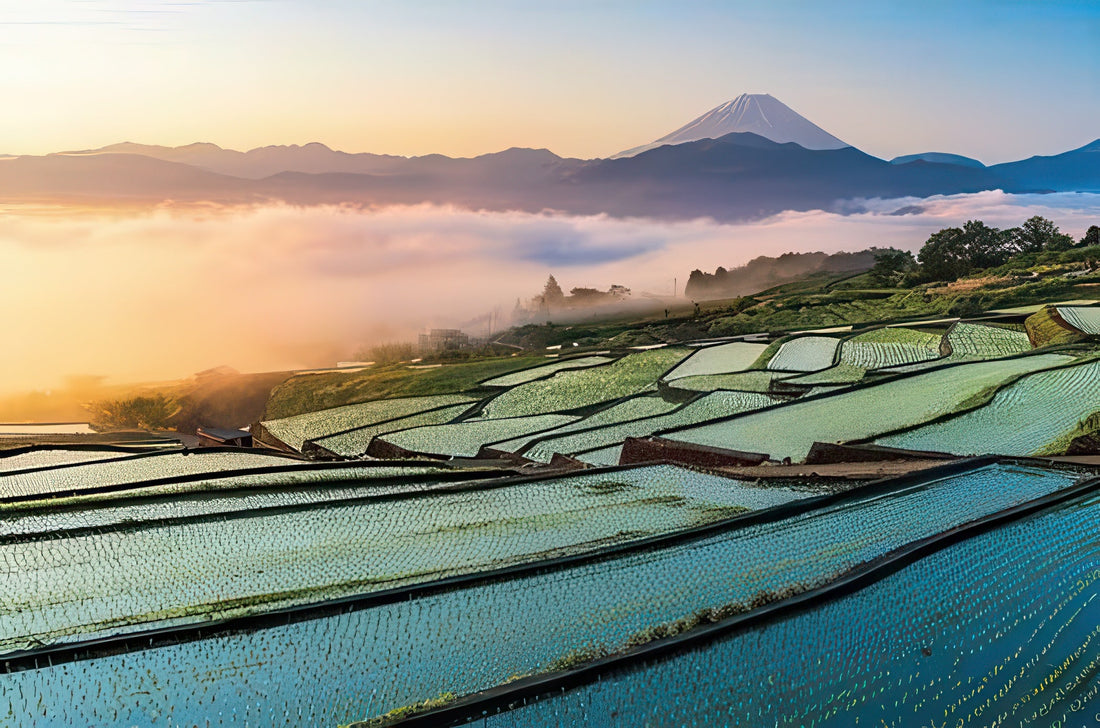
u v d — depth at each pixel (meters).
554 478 29.39
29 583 20.72
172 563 21.94
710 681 15.98
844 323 106.12
